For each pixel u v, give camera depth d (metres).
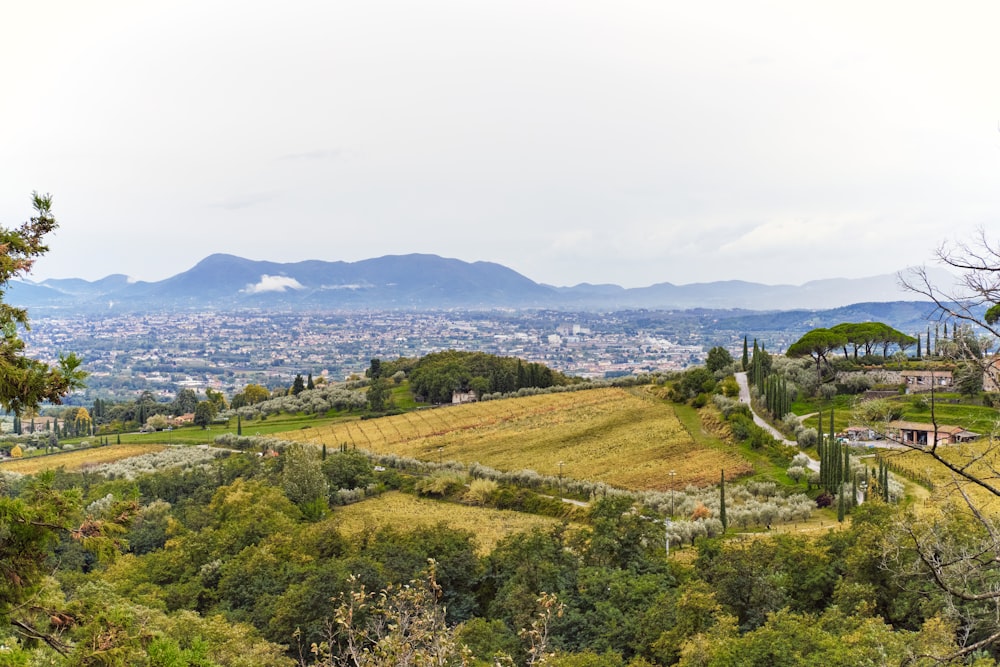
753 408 116.44
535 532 58.06
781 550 48.50
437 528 64.31
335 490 95.62
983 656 26.08
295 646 46.12
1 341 13.82
